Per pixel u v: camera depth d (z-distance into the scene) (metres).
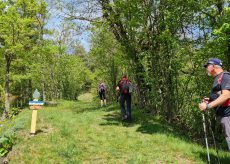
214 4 11.63
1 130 14.65
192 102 13.45
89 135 11.09
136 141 10.43
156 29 14.48
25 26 25.59
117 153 9.12
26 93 37.34
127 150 9.45
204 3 11.60
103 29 19.86
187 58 13.44
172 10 12.95
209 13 11.88
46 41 29.55
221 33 10.25
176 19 12.89
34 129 11.05
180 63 13.45
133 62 17.94
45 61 31.22
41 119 13.95
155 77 15.51
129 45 17.00
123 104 14.45
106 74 33.66
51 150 9.20
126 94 14.32
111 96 34.09
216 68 6.59
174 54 13.69
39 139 10.34
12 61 27.58
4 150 9.88
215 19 11.95
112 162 8.34
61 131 11.28
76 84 48.75
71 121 13.62
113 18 17.41
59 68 43.62
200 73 13.11
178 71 13.91
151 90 16.77
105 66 33.12
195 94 13.58
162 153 9.04
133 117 15.50
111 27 19.56
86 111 19.95
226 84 6.30
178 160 8.42
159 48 14.88
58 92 46.03
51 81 43.09
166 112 15.00
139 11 13.67
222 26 9.91
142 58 16.83
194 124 13.34
